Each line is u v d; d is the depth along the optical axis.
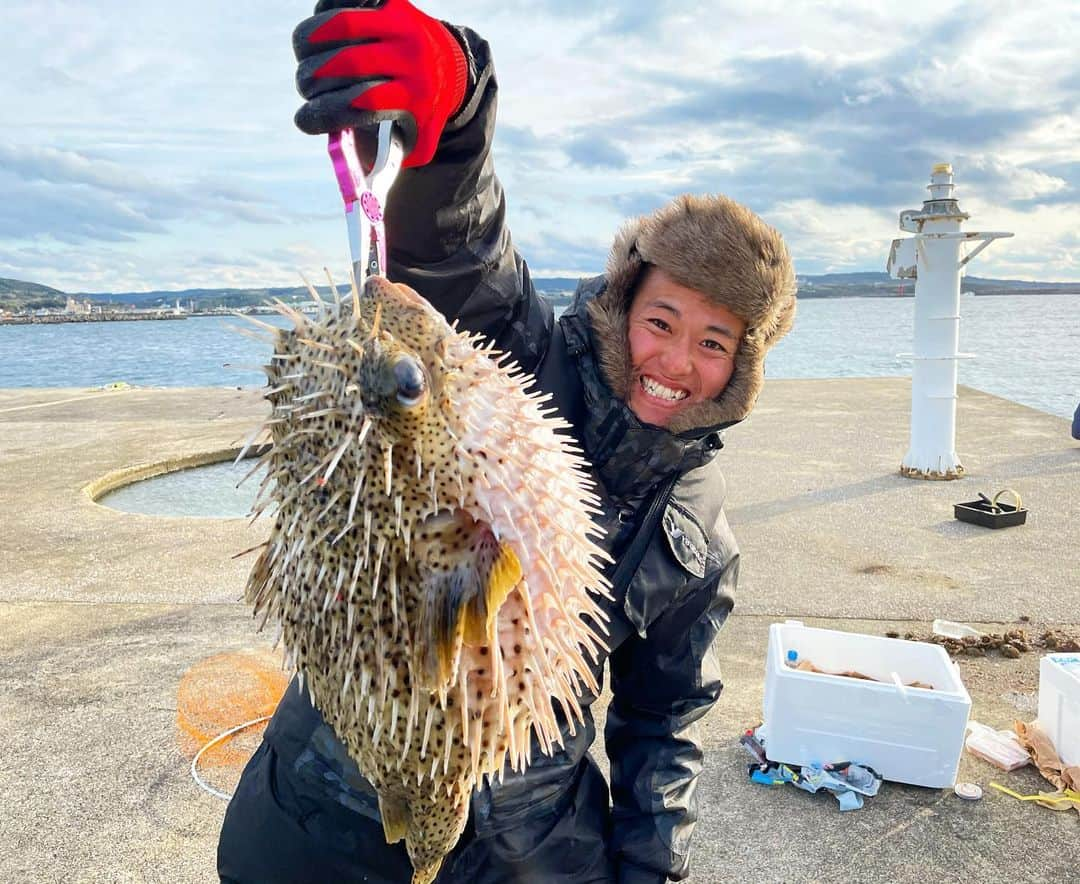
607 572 1.16
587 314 1.13
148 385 11.94
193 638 2.97
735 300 1.04
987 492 4.74
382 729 0.85
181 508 5.02
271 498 0.87
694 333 1.08
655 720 1.30
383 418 0.74
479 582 0.77
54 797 2.08
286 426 0.82
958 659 2.74
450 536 0.78
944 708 2.03
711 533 1.24
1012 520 4.10
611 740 1.33
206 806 2.05
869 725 2.10
